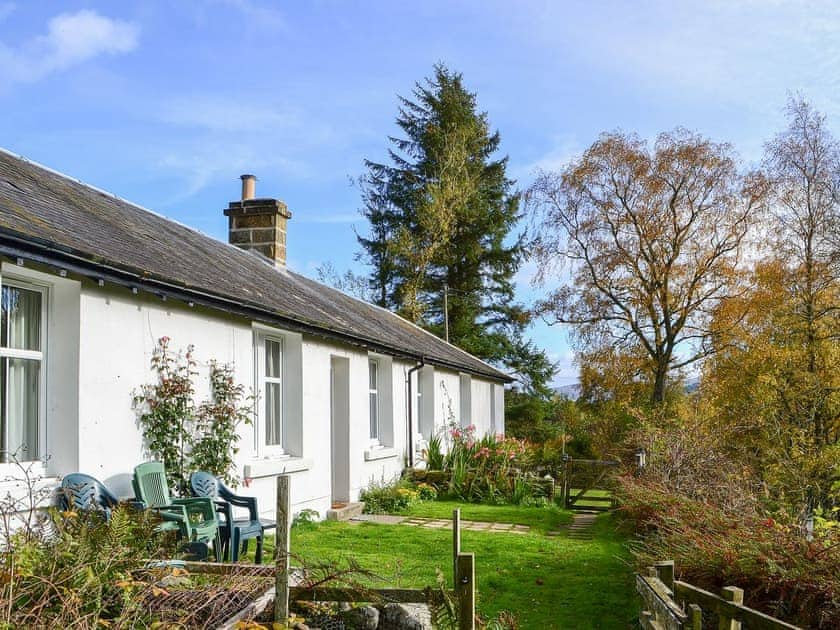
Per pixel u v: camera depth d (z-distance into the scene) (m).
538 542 10.40
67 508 6.12
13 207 6.39
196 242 11.91
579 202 28.70
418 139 37.56
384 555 9.03
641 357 29.00
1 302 6.25
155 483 7.35
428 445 17.92
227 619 4.32
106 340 7.11
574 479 15.81
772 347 23.56
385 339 14.61
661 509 9.02
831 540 5.88
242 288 9.80
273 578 4.88
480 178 38.00
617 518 12.77
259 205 15.76
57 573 4.12
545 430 37.06
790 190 23.66
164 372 7.99
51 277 6.48
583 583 8.06
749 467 12.73
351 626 5.32
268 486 10.09
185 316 8.41
